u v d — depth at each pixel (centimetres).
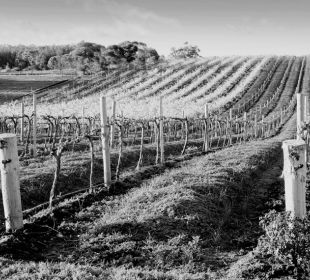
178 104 6384
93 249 856
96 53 12769
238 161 1916
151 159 2208
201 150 2675
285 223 754
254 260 801
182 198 1116
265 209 1262
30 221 998
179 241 899
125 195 1295
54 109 5175
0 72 13275
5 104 6234
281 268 755
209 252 887
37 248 877
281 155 2619
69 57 13400
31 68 15325
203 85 8612
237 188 1421
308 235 746
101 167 1792
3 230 957
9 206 901
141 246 877
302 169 745
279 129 5359
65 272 697
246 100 7538
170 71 10050
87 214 1080
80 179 1612
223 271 795
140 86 8644
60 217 1062
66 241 916
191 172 1561
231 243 966
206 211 1091
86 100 7062
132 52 13112
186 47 16888
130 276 696
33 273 700
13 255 830
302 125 1554
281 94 8181
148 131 3681
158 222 975
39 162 1788
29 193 1377
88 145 2445
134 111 4991
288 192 752
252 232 1044
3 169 894
